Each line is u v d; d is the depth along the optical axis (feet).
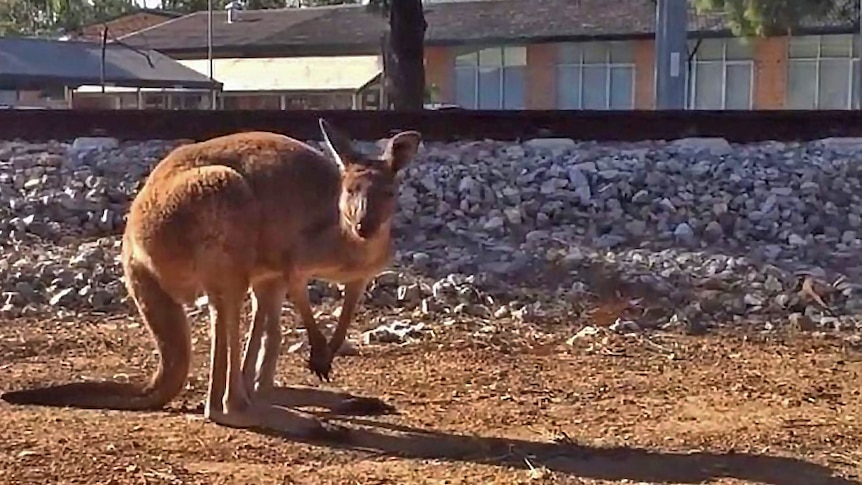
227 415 25.55
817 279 40.50
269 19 182.39
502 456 24.03
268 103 159.53
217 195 24.84
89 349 33.24
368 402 27.32
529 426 26.16
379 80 153.58
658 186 50.06
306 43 166.09
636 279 40.37
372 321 36.86
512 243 45.65
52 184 51.65
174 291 25.94
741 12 111.14
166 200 25.13
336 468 23.09
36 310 37.99
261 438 24.73
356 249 25.22
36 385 28.94
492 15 158.81
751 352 33.73
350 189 24.72
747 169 51.52
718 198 49.08
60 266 41.50
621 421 26.61
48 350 33.04
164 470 22.54
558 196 49.29
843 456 24.25
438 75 158.61
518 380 30.22
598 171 51.21
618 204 48.93
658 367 31.81
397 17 81.92
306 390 27.58
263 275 25.73
